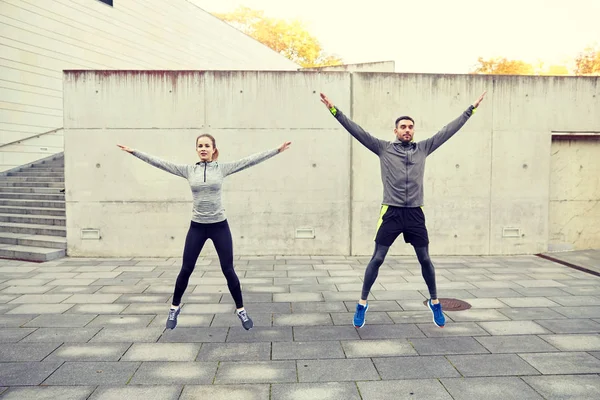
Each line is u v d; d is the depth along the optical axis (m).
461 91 7.85
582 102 8.01
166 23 17.92
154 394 2.89
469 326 4.21
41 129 13.14
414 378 3.12
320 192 7.85
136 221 7.77
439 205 7.93
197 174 3.81
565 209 8.34
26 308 4.77
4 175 11.84
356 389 2.96
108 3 15.29
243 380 3.10
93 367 3.30
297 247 7.89
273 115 7.76
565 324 4.27
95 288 5.61
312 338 3.91
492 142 7.91
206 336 3.96
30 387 2.98
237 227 7.84
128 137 7.71
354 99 7.77
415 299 5.13
